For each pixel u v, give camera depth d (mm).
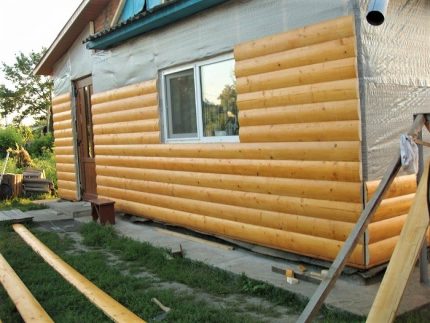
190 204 6902
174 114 7281
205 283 4996
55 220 8836
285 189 5398
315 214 5105
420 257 4496
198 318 4062
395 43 4922
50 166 19469
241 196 5988
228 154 6133
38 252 6504
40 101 46719
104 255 6336
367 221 3410
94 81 9406
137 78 7969
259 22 5566
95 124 9398
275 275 5074
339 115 4766
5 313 4453
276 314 4215
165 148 7332
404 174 4914
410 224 3453
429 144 3738
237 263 5555
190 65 6793
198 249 6254
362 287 4633
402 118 4953
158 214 7625
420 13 5203
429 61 5328
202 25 6426
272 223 5609
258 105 5629
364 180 4652
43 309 4383
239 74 5840
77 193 10844
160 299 4531
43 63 11586
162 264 5723
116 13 8781
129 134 8273
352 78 4625
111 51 8680
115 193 8852
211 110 6547
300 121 5168
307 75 5027
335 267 3258
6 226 8391
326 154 4930
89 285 4961
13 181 12680
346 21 4625
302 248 5277
